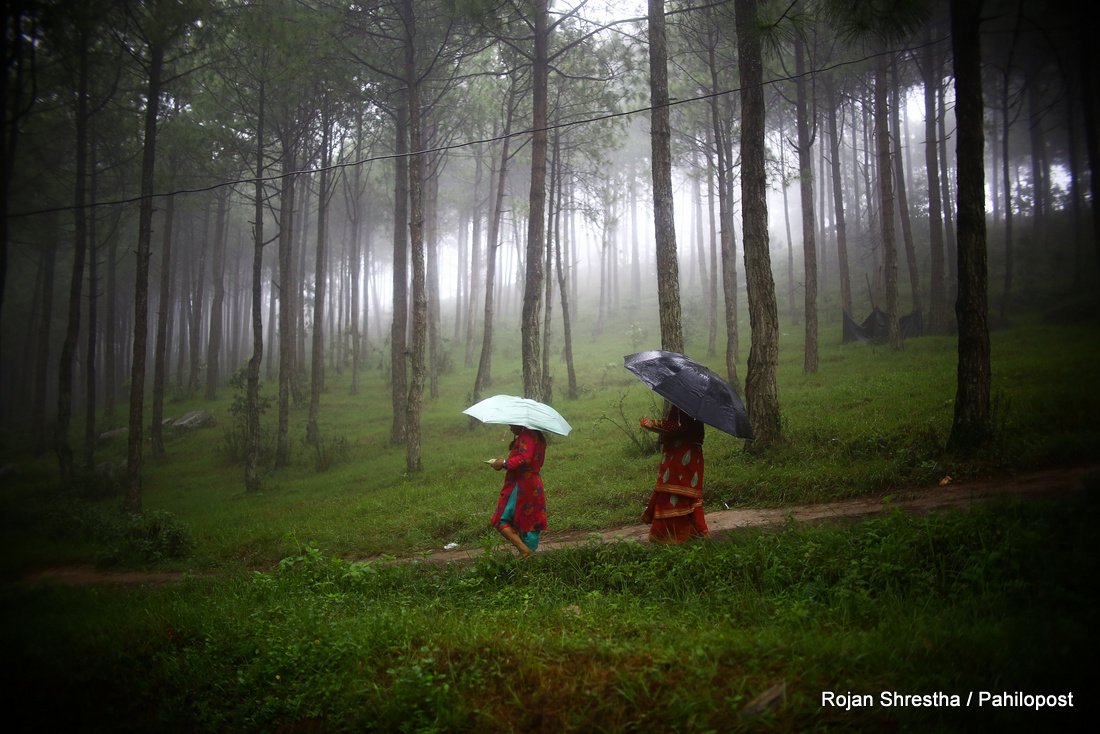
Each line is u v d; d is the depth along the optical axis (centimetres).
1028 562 445
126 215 2311
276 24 1595
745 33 844
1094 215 677
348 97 2127
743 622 441
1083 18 652
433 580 657
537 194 1747
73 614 692
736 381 1756
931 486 741
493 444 1734
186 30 1530
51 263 2333
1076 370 975
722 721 314
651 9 1324
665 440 654
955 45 798
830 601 455
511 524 666
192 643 561
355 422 2394
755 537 601
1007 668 329
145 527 1126
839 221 2370
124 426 2761
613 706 343
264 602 645
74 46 1284
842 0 659
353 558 927
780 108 2656
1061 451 704
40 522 1314
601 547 643
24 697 507
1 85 1056
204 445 2347
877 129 1998
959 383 801
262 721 436
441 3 1719
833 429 1020
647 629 428
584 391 2212
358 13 1770
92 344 2039
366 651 456
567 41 2144
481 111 2609
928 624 390
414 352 1559
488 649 415
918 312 2153
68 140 1596
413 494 1252
